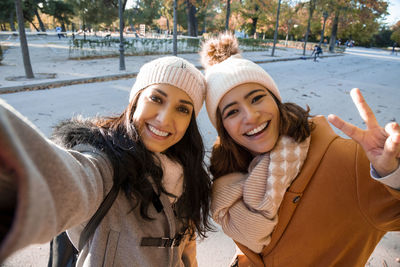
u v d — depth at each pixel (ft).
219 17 124.47
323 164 3.77
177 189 3.78
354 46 192.85
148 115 3.40
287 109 4.03
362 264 3.91
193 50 61.11
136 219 3.34
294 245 4.02
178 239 3.81
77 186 1.98
